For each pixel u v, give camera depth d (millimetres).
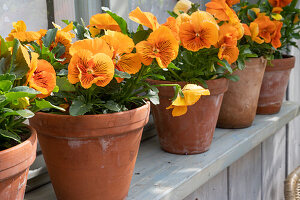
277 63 1457
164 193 1045
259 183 1705
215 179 1363
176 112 998
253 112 1373
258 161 1668
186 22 1021
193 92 978
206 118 1172
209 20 1028
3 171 798
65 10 1148
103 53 862
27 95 793
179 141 1188
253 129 1369
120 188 980
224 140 1289
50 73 842
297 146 2094
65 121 916
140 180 1090
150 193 1044
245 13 1396
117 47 916
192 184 1111
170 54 928
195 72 1144
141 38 967
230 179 1450
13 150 803
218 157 1189
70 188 964
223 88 1168
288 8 1496
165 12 1410
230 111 1344
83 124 913
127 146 959
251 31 1260
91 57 859
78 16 1175
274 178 1859
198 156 1195
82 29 978
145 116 969
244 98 1335
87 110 905
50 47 942
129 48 922
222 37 1104
